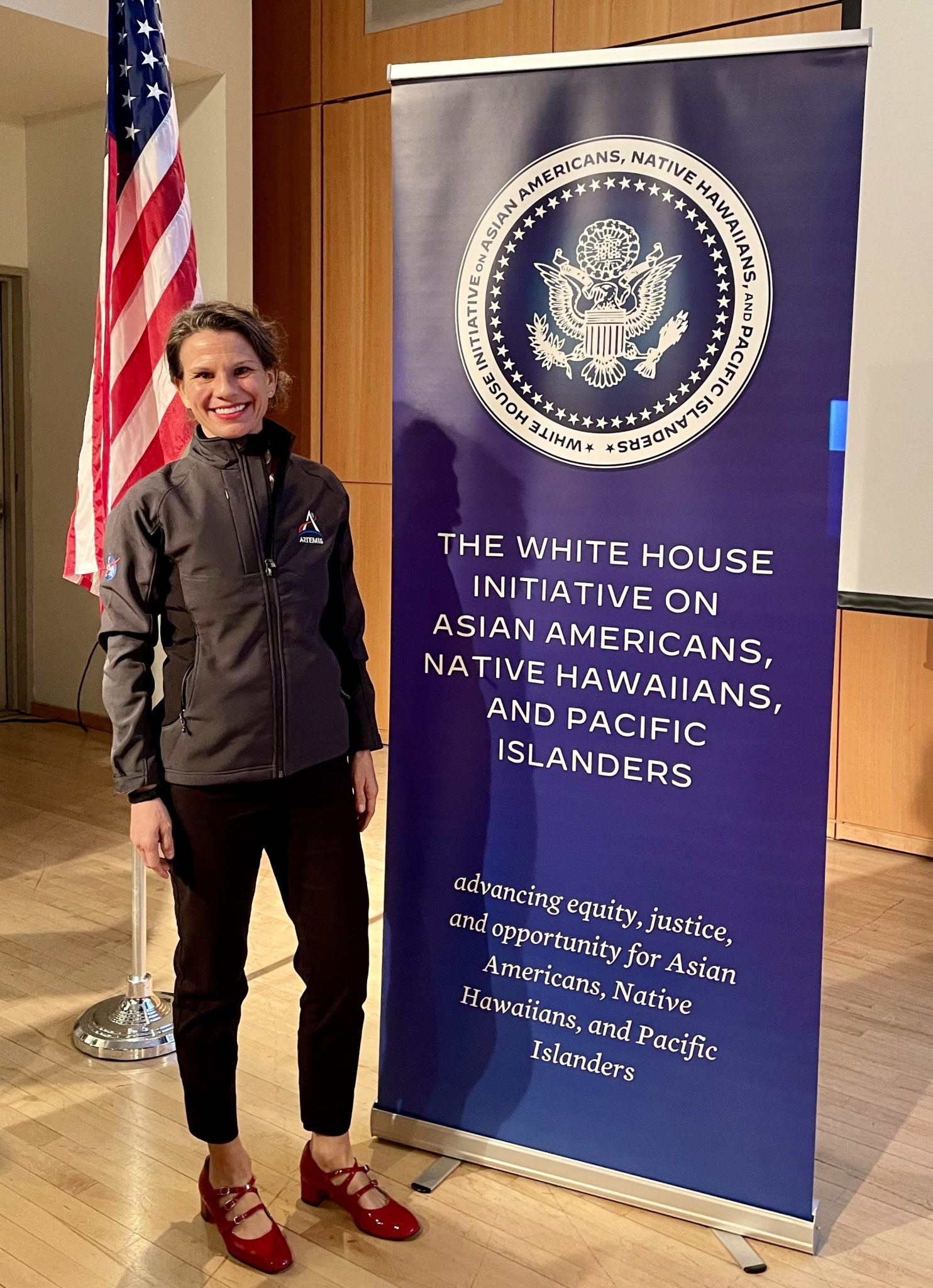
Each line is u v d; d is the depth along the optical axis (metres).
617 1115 2.12
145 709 1.88
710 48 1.81
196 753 1.84
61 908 3.45
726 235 1.86
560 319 1.98
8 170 5.59
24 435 5.80
